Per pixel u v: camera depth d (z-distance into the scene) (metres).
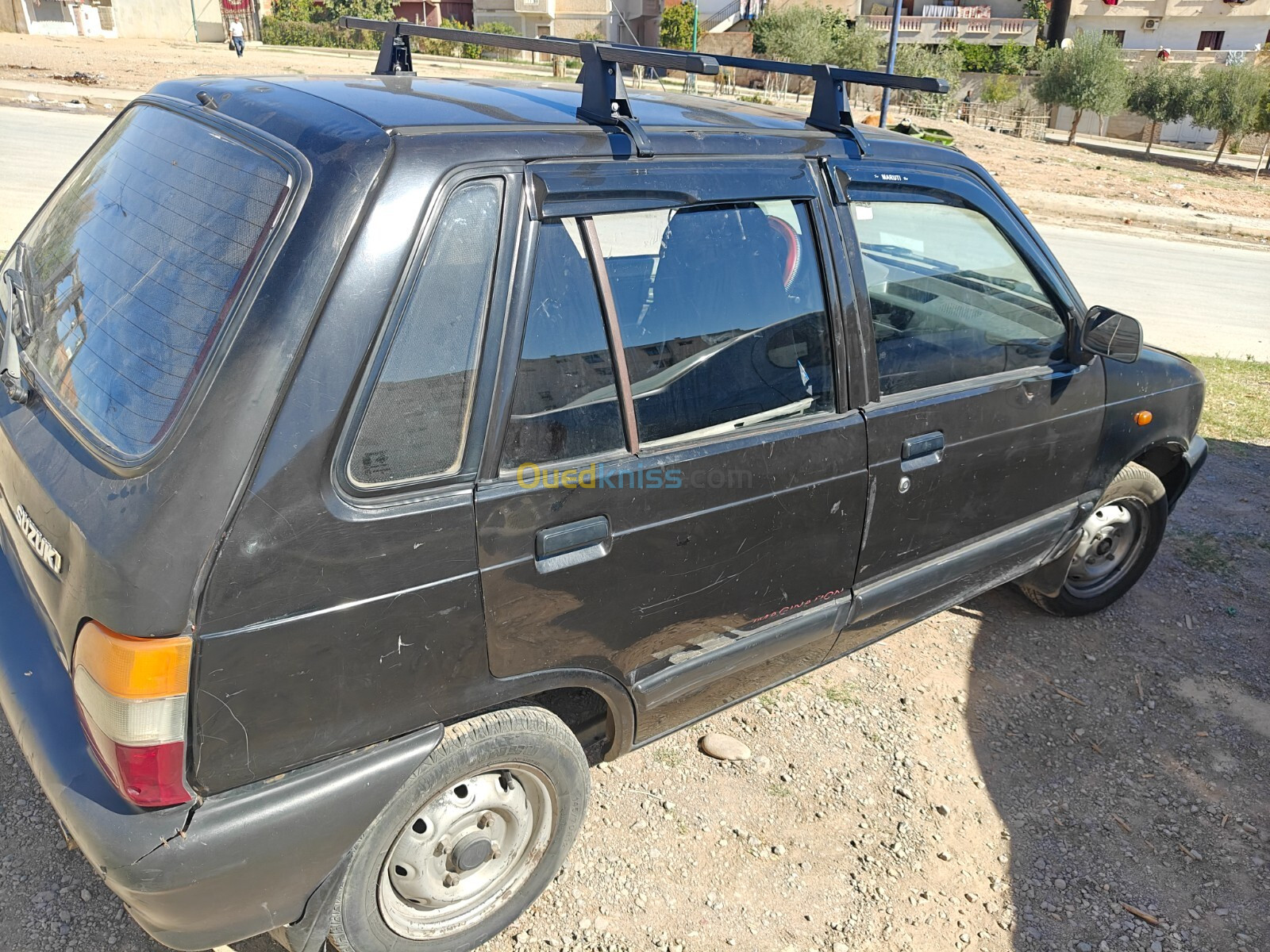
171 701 1.70
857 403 2.71
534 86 2.70
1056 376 3.28
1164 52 47.75
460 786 2.24
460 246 1.91
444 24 50.88
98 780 1.81
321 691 1.86
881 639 3.24
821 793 3.09
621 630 2.33
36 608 2.15
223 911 1.85
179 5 43.91
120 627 1.67
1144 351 3.85
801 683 3.61
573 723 2.64
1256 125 38.50
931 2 52.91
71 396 1.99
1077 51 39.03
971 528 3.21
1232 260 16.97
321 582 1.80
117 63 26.47
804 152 2.59
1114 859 2.96
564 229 2.08
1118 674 3.88
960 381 3.01
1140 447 3.74
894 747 3.33
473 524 1.97
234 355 1.71
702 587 2.46
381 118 1.97
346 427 1.79
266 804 1.83
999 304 3.14
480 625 2.04
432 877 2.25
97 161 2.55
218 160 2.04
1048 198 21.98
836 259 2.63
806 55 38.91
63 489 1.83
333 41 43.41
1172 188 27.80
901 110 36.03
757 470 2.46
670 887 2.68
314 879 1.94
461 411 1.94
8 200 9.52
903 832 2.97
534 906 2.57
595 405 2.17
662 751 3.18
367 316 1.79
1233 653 4.09
